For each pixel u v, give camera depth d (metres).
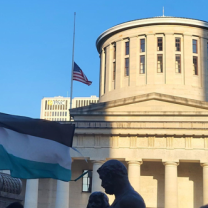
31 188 45.97
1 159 9.93
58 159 10.61
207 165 45.69
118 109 53.12
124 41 62.38
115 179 5.69
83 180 52.72
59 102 196.62
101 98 63.81
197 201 49.88
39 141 10.44
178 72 58.97
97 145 47.72
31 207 45.47
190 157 46.12
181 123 47.16
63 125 10.77
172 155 46.44
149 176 51.53
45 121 10.59
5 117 10.57
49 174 10.47
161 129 46.78
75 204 51.91
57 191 47.06
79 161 52.69
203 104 51.34
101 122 48.09
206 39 60.72
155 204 50.50
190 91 57.75
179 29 60.12
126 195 5.47
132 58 60.28
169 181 45.84
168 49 59.34
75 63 56.75
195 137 46.69
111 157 47.19
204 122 46.72
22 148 10.25
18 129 10.30
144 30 60.72
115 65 62.44
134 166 46.75
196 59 59.84
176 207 45.22
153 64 59.09
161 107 52.34
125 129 47.34
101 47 67.38
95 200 7.22
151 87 58.03
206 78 59.09
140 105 52.78
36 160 10.36
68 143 10.79
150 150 46.91
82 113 52.72
